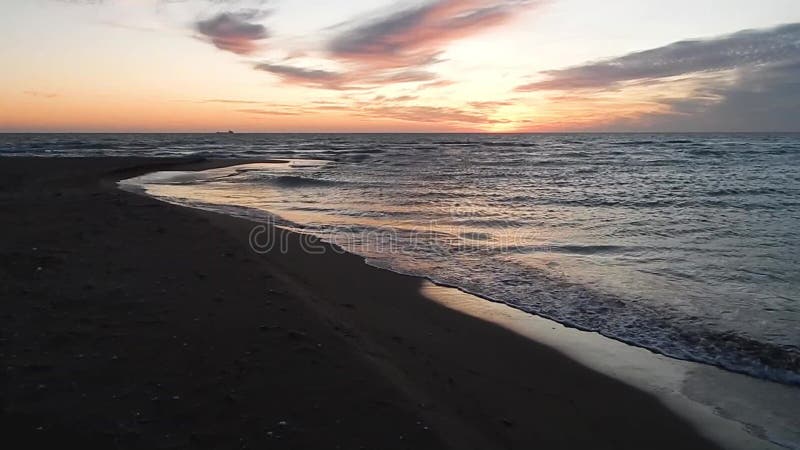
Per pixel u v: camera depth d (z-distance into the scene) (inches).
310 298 252.4
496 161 1526.8
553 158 1630.2
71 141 3304.6
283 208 607.5
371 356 187.5
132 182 903.7
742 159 1441.9
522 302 274.5
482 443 140.5
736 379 189.5
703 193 746.2
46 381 150.6
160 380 155.9
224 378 159.8
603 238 440.5
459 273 330.0
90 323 197.8
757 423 161.0
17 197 574.2
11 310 206.4
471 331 232.2
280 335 196.1
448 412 154.7
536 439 146.5
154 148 2400.3
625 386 182.9
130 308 216.8
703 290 293.9
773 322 244.2
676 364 201.6
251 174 1100.5
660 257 371.2
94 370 159.6
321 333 202.4
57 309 210.8
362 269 333.7
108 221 421.7
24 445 120.0
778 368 197.5
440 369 188.1
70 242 336.5
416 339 217.9
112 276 262.2
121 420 133.3
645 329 237.3
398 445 132.5
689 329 236.7
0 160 1203.9
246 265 302.0
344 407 148.4
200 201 657.0
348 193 764.6
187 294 239.5
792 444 149.8
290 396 152.0
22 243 325.7
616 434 152.4
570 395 175.2
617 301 275.6
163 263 295.6
